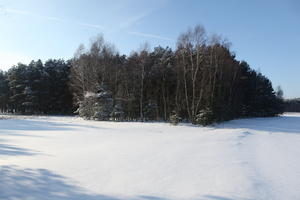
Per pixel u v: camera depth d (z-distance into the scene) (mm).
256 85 56094
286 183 5871
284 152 10188
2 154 9766
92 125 27172
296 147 11852
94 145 12352
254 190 5367
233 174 6508
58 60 58156
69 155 9195
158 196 4996
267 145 12188
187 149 10375
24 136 16625
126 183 5773
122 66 41000
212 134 17453
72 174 6473
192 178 6164
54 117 42531
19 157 9086
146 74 39156
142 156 8812
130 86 39875
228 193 5172
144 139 14875
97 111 35656
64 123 29500
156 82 39562
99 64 40344
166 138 15250
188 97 34062
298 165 7684
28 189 5336
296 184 5805
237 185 5656
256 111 55125
